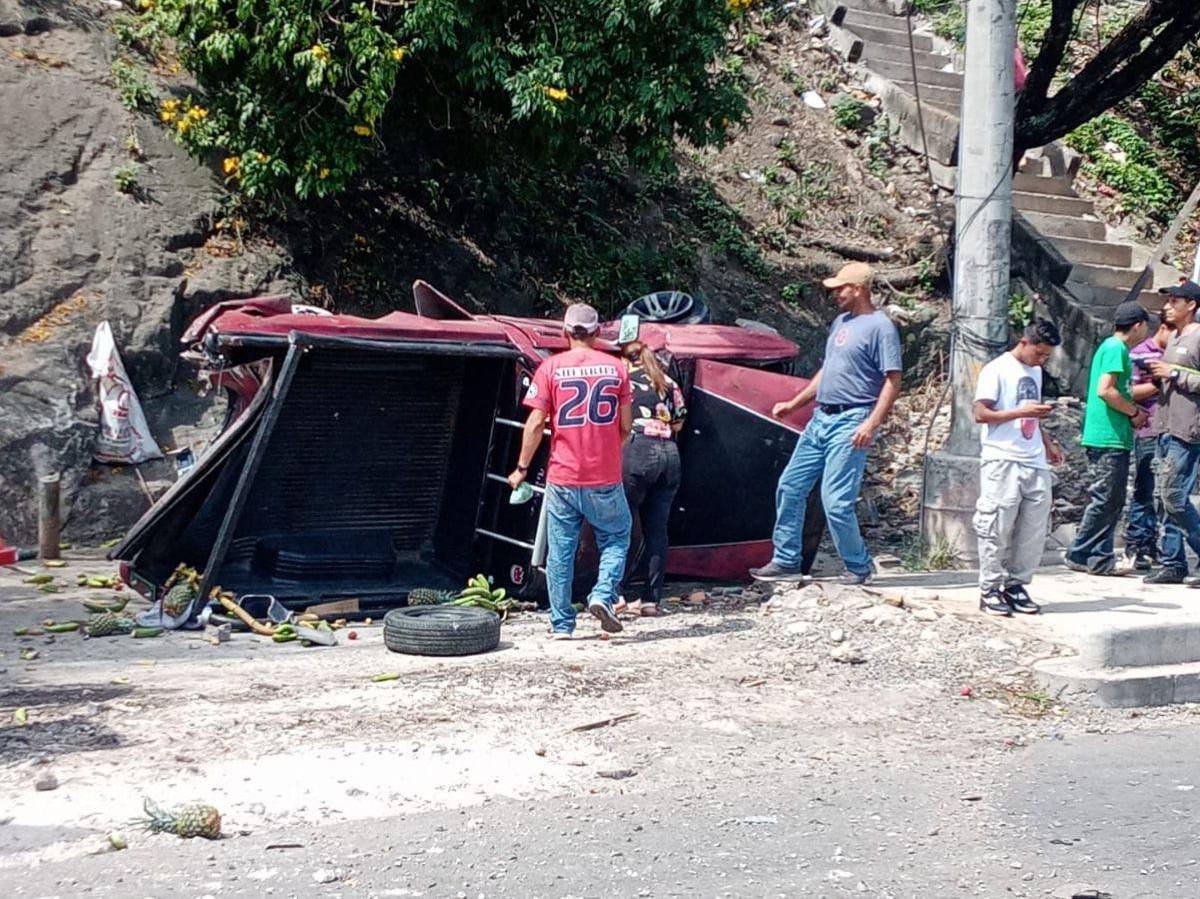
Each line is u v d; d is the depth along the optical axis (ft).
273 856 16.14
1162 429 32.63
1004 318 35.81
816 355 52.06
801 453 31.01
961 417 36.01
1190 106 67.46
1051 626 28.35
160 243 40.88
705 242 54.08
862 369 29.91
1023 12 69.26
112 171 41.83
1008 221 35.68
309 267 43.86
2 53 43.06
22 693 22.63
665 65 39.63
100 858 15.89
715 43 39.73
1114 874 16.49
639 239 52.65
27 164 40.73
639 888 15.62
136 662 25.31
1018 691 25.45
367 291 44.60
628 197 53.93
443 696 23.18
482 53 38.81
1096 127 65.31
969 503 35.50
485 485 31.24
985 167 35.40
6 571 33.53
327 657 26.17
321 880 15.46
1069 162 61.72
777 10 67.46
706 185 56.49
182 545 30.07
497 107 42.75
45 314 38.22
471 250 47.75
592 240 51.47
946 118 59.52
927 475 36.32
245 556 30.48
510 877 15.80
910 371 51.75
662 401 30.14
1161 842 17.66
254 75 40.29
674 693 24.12
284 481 30.25
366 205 46.01
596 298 49.57
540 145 43.45
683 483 32.40
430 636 26.16
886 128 61.67
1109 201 62.03
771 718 23.02
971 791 19.72
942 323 52.65
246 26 39.78
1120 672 25.75
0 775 18.44
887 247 56.90
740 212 56.34
